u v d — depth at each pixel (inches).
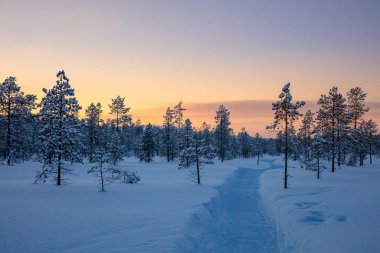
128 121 2928.2
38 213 763.4
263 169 2664.9
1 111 1878.7
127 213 789.9
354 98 2293.3
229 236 740.7
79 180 1486.2
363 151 2293.3
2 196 975.0
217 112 3147.1
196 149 1457.9
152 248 524.7
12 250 498.3
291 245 650.2
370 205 813.2
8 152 1918.1
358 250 494.3
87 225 665.0
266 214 971.9
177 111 3014.3
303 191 1176.2
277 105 1315.2
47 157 1242.0
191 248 582.6
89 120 2583.7
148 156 2763.3
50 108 1198.9
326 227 651.5
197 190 1224.2
